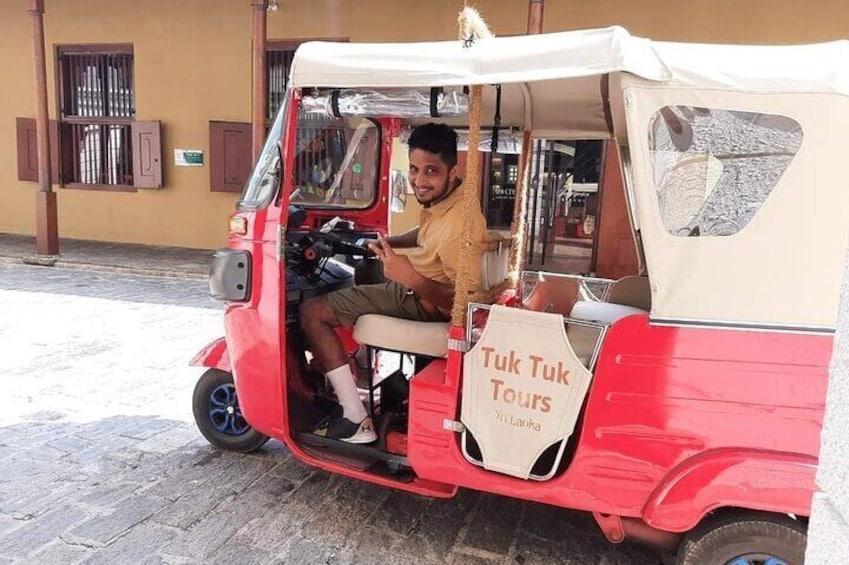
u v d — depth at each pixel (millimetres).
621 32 1921
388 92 2639
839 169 1833
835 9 6727
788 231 1874
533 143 3371
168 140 9586
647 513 2043
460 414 2334
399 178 3789
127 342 5184
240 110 9234
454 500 2893
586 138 3271
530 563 2459
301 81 2365
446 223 2568
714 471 1928
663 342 1997
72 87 9930
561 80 2586
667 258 1976
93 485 2918
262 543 2520
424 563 2432
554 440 2170
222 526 2627
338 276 3248
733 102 1896
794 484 1848
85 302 6516
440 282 2617
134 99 9680
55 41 9812
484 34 2312
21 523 2604
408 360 3537
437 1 8148
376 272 3342
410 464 2447
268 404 2770
